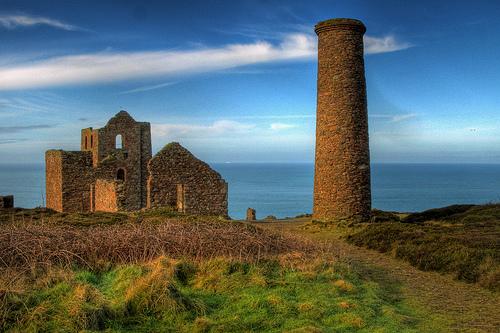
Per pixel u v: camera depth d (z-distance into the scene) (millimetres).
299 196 155000
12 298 8742
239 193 169875
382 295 12430
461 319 10891
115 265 12523
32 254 12102
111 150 41656
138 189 42938
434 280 14945
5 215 22094
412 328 9938
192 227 15984
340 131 26484
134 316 8969
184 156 29078
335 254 16562
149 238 13992
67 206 39500
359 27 26703
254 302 9953
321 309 9938
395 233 21344
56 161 40656
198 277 11570
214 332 8625
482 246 17547
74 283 9852
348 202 26375
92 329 8242
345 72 26547
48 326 8164
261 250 14516
